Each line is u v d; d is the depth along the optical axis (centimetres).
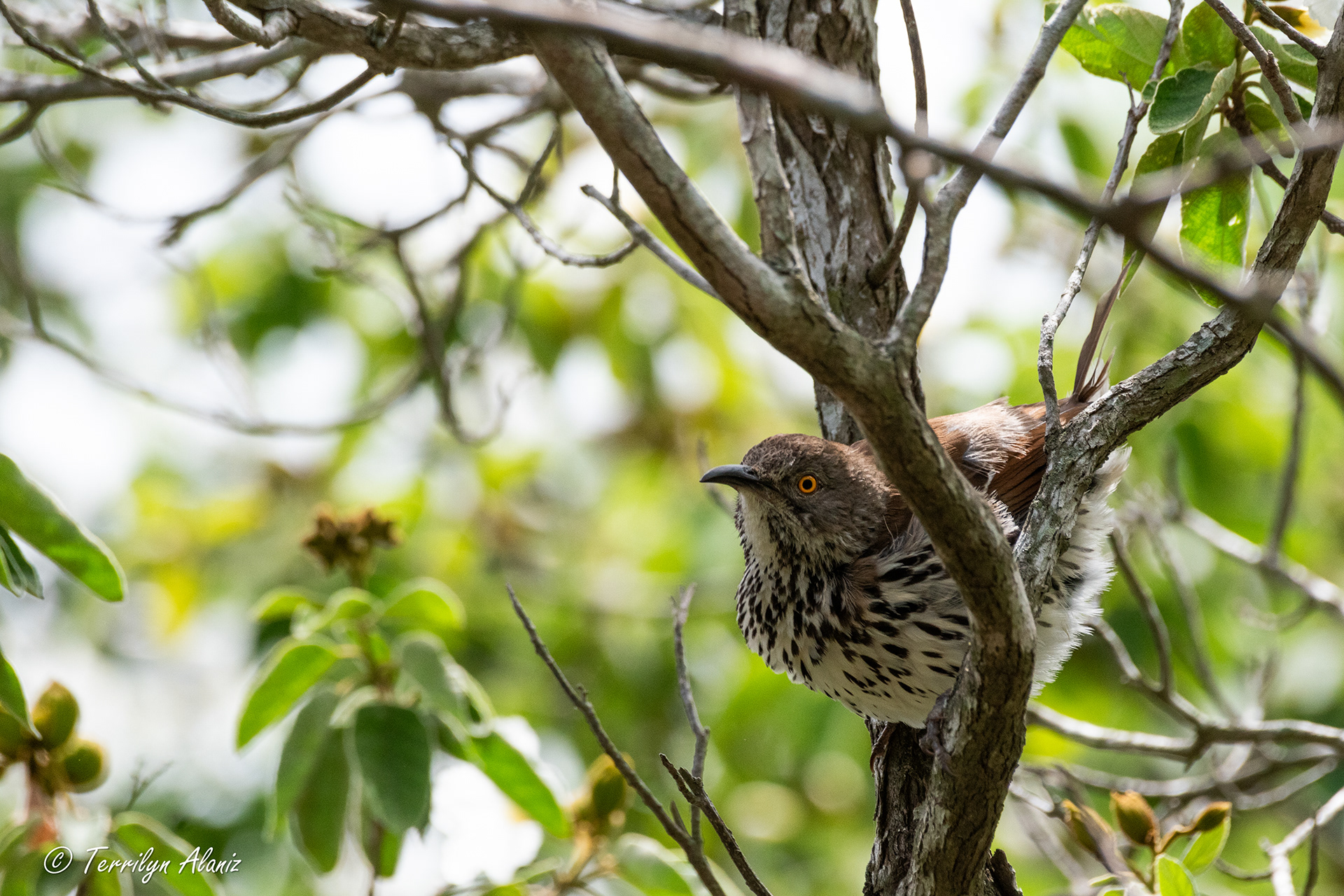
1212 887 1066
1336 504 1459
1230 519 1360
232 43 1001
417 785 780
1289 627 1091
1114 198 634
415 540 1401
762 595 858
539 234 789
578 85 422
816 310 450
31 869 727
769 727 1358
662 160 431
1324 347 964
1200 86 691
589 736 1327
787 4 751
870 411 468
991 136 513
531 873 846
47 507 704
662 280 1512
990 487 838
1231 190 727
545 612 1390
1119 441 650
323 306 1594
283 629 1284
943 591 768
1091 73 766
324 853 827
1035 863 1339
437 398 1154
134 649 1551
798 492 814
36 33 962
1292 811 1316
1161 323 1359
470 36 720
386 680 844
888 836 754
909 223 600
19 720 741
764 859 1359
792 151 773
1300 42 631
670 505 1520
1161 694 973
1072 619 776
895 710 791
